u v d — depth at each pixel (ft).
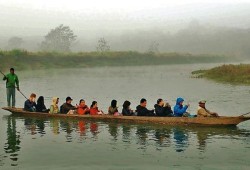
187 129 50.29
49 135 47.26
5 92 100.78
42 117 60.34
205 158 36.78
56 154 38.42
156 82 133.28
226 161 35.76
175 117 53.16
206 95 91.45
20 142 43.60
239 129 50.08
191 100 83.05
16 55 225.35
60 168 34.01
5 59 214.07
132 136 46.44
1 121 57.00
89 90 105.81
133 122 54.95
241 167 33.96
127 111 57.52
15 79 67.62
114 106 58.65
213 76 147.95
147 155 37.93
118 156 37.63
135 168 33.94
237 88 106.22
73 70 219.41
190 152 38.99
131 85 121.70
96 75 174.40
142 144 42.45
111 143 42.88
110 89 108.78
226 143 42.68
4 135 47.26
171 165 34.68
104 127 52.03
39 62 235.61
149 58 336.29
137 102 80.84
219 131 48.93
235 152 38.83
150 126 52.39
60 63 249.96
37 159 36.70
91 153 38.78
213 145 41.73
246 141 43.52
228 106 72.84
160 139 44.75
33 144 42.65
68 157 37.35
